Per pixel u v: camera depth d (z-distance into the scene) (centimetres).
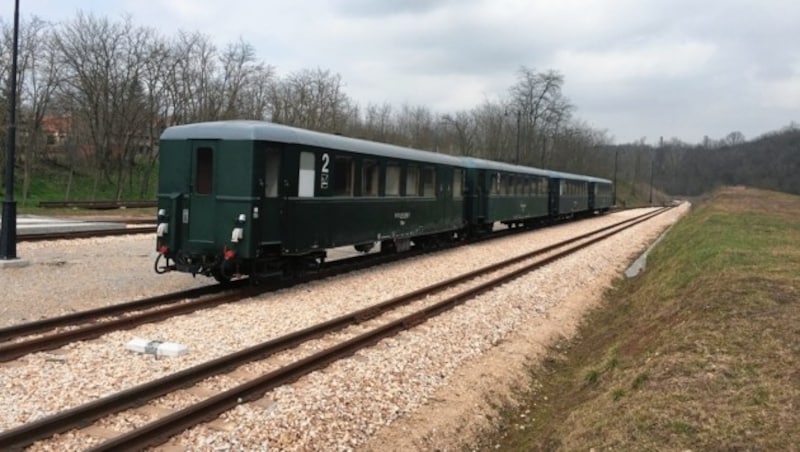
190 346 852
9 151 1486
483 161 2791
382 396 742
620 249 2667
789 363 664
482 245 2547
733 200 4259
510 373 931
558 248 2514
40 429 547
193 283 1369
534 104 7500
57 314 1017
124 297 1177
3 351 753
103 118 5119
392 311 1174
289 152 1299
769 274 1111
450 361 915
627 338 1057
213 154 1229
